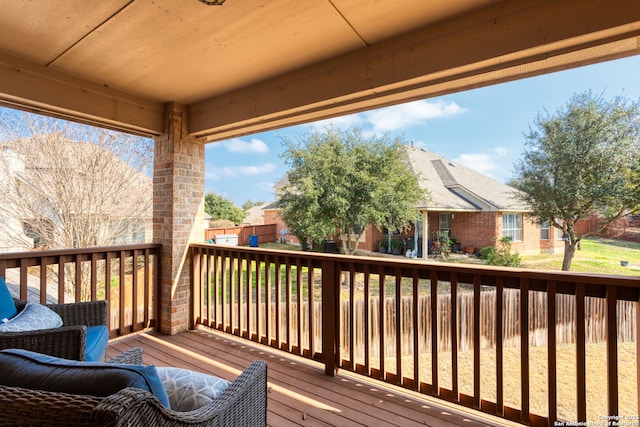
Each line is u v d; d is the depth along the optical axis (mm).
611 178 6504
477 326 2006
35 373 803
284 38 2332
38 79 2732
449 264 2113
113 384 764
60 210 6484
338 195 8922
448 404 2195
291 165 9508
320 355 2695
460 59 2076
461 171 14758
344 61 2564
